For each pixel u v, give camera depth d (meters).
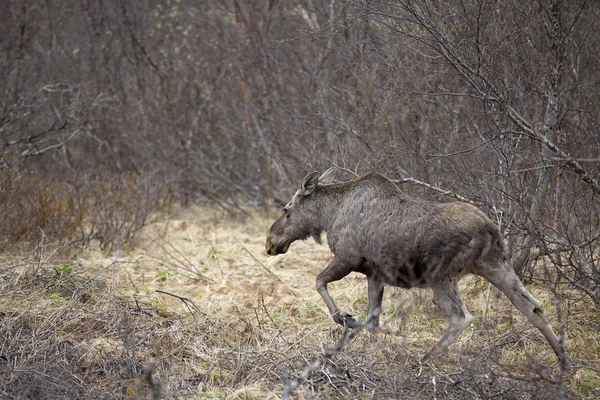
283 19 40.00
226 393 17.00
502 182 23.44
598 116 23.70
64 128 40.53
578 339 20.05
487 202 22.75
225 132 41.72
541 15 23.88
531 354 18.59
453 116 26.59
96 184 35.50
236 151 41.28
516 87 23.06
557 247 21.94
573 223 21.84
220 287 24.95
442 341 17.88
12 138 39.47
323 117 31.41
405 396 16.12
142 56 45.28
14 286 22.77
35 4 48.12
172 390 16.98
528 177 23.17
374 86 30.67
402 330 20.94
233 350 19.27
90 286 23.45
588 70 26.00
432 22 22.45
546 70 23.05
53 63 46.28
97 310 21.66
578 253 20.03
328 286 25.95
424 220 18.12
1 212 28.72
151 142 41.88
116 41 46.56
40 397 16.25
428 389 16.61
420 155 24.30
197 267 28.34
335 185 20.86
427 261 18.17
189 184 41.53
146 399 15.91
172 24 46.22
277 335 20.06
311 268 28.23
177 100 42.69
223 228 35.41
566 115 23.33
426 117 26.97
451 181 23.73
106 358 18.39
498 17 23.55
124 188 34.12
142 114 42.44
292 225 21.58
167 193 39.25
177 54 44.56
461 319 17.94
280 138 37.44
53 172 37.91
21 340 19.00
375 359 18.31
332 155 30.52
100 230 30.59
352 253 19.78
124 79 45.38
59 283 23.50
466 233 17.73
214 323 21.17
